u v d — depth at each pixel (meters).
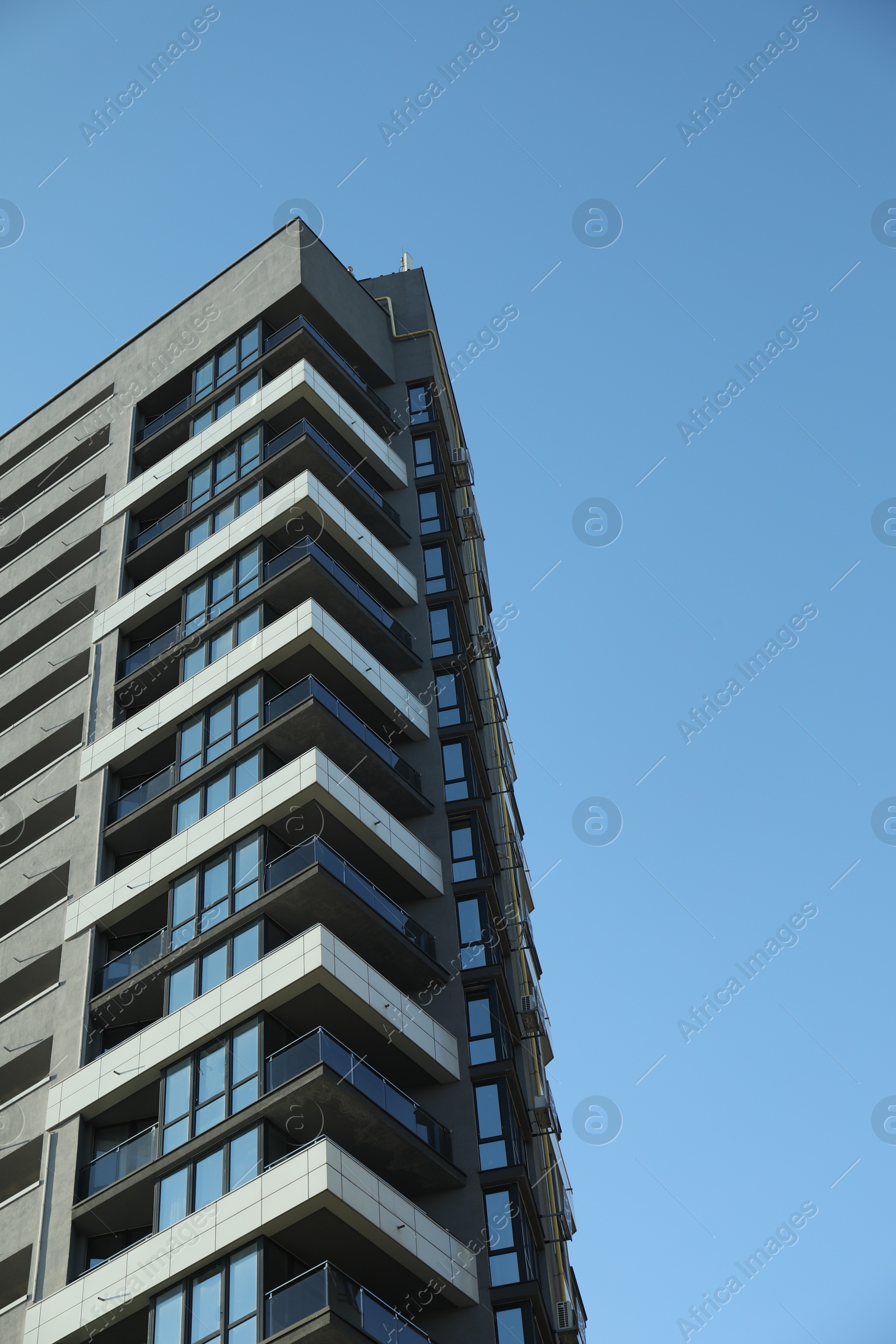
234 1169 30.17
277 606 41.91
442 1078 35.09
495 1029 36.50
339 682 40.38
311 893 34.25
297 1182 29.02
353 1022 33.31
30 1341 30.17
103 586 46.81
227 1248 29.00
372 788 39.59
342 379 49.81
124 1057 33.97
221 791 37.62
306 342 49.00
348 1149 31.88
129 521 48.53
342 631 40.66
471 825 40.81
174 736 40.72
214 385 50.50
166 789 39.28
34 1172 35.09
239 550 43.69
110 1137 34.12
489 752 44.41
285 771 36.56
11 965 38.44
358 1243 29.56
